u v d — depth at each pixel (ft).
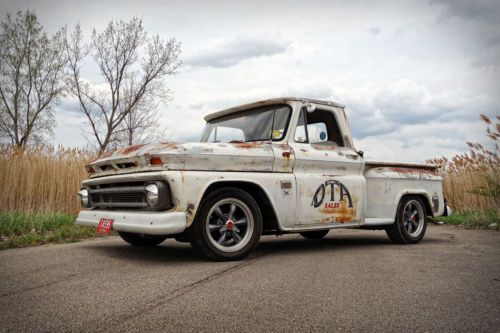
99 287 9.87
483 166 32.04
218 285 10.11
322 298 9.00
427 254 15.38
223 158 13.78
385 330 7.09
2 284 10.18
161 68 54.80
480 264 13.20
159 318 7.59
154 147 13.25
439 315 7.91
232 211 13.87
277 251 16.30
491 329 7.17
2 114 55.62
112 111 53.88
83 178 28.94
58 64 56.29
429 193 20.16
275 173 15.03
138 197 13.64
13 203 26.73
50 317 7.64
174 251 16.01
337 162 16.72
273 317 7.70
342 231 26.71
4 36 55.31
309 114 16.72
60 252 15.28
